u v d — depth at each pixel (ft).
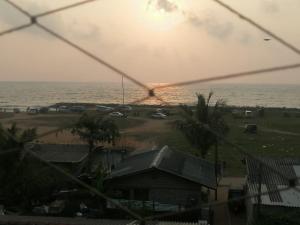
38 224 37.55
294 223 41.96
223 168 85.92
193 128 68.39
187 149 106.63
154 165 56.85
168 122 145.18
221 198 62.80
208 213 51.75
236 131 140.87
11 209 48.26
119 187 58.08
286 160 57.77
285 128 151.64
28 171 46.14
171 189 57.11
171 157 64.44
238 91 625.00
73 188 55.67
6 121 135.13
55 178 52.37
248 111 196.54
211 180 59.62
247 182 52.75
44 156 70.18
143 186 57.52
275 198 45.21
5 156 41.81
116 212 51.85
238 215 56.65
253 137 128.47
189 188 56.85
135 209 52.03
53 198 53.42
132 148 97.04
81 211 51.62
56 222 38.81
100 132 76.89
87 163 74.28
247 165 56.65
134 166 61.21
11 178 44.83
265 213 43.16
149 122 145.18
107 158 78.28
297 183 7.45
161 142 113.60
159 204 52.80
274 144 116.47
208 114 66.13
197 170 61.52
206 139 69.00
